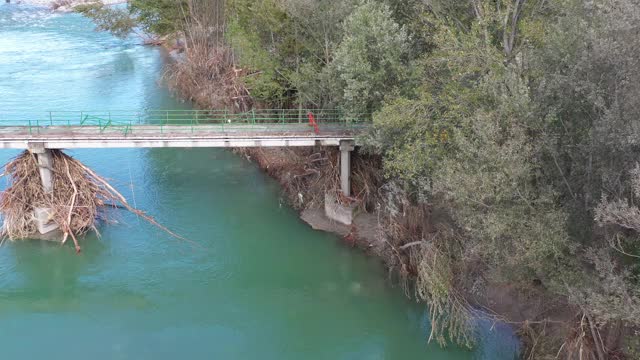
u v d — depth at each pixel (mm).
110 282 36469
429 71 33219
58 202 39750
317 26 41094
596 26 23234
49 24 114125
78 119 58844
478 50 28594
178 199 45656
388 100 32875
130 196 45781
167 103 66250
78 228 40188
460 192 24047
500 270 26594
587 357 24031
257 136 39750
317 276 36875
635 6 21375
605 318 20297
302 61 44938
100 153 53438
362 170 41625
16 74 76812
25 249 39000
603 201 20203
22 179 39406
